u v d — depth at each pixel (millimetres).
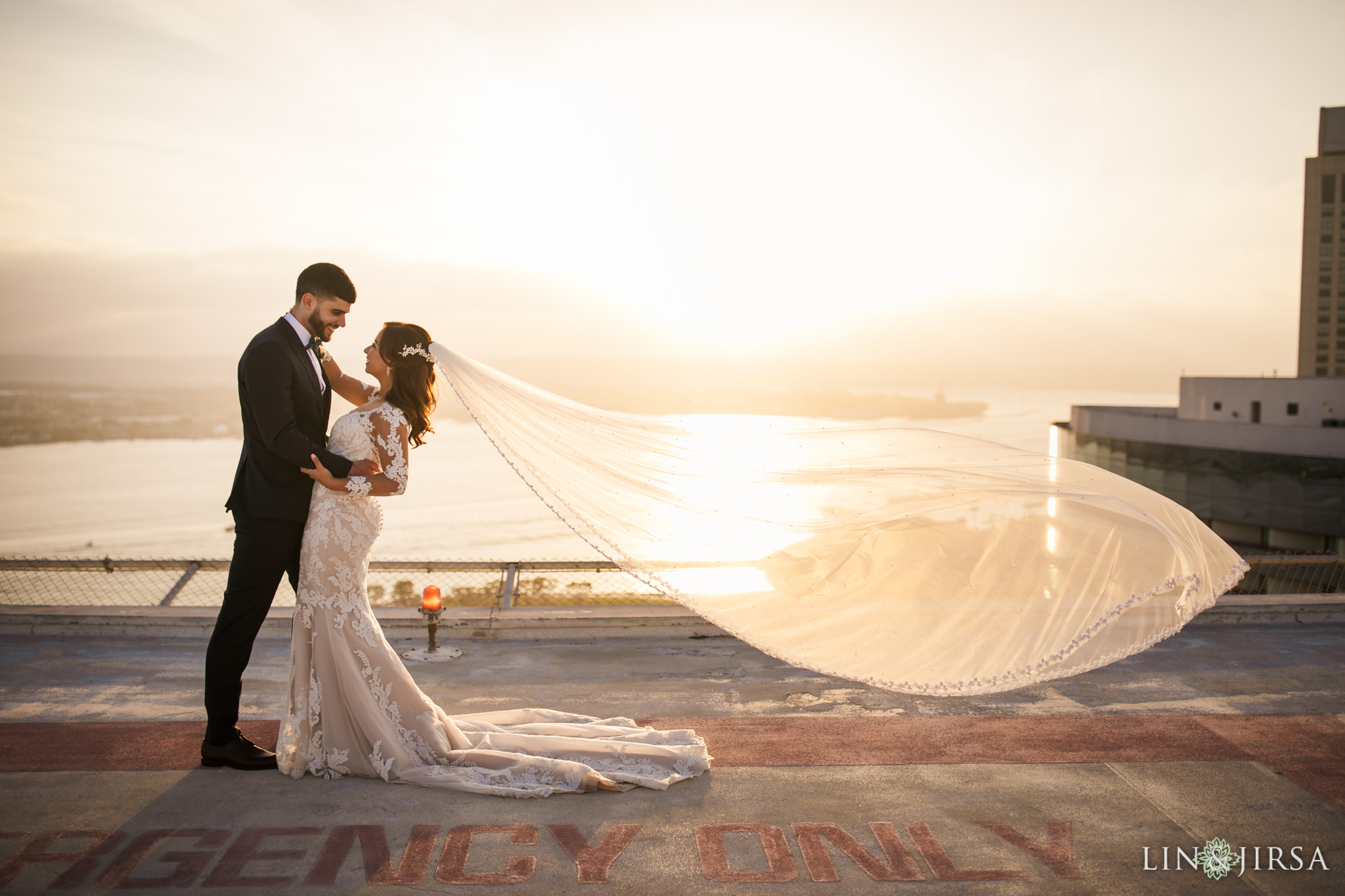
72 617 6098
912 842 3344
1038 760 4203
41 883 2930
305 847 3213
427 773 3809
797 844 3311
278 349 3850
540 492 3885
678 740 4238
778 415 4434
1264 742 4473
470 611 6500
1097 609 3963
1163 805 3703
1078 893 2986
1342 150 123562
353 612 3939
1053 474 4172
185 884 2941
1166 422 54000
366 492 3852
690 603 3918
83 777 3820
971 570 4055
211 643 3953
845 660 4020
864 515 4105
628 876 3043
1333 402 47156
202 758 3973
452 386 4043
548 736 4113
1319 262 123500
